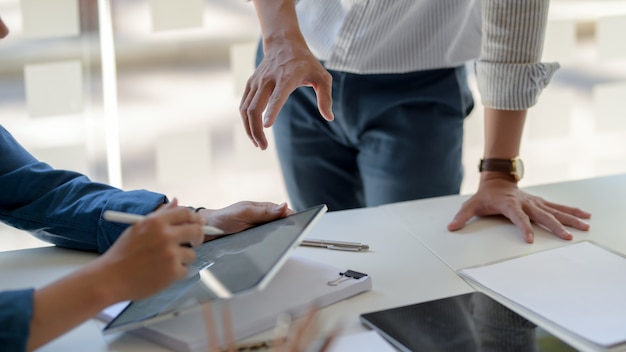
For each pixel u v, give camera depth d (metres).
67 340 0.92
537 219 1.25
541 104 2.79
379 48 1.50
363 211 1.35
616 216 1.29
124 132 2.76
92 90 2.52
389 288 1.04
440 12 1.46
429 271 1.10
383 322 0.93
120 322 0.91
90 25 2.47
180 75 2.91
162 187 2.71
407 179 1.64
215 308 0.95
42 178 1.23
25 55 2.55
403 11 1.44
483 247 1.18
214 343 0.81
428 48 1.51
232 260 0.98
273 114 1.15
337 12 1.50
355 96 1.58
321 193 1.77
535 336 0.89
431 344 0.88
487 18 1.37
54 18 2.22
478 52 1.57
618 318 0.93
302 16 1.55
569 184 1.46
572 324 0.92
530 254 1.14
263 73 1.24
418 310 0.96
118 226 1.13
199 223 0.90
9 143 1.26
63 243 1.21
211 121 2.86
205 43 2.91
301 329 0.83
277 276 1.03
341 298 1.00
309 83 1.24
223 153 2.80
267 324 0.92
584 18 2.99
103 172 2.56
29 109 2.30
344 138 1.67
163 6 2.31
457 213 1.30
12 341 0.81
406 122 1.59
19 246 2.38
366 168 1.68
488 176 1.37
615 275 1.05
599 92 2.87
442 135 1.62
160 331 0.90
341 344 0.88
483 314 0.95
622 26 2.68
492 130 1.39
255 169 2.60
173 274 0.84
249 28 2.95
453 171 1.68
